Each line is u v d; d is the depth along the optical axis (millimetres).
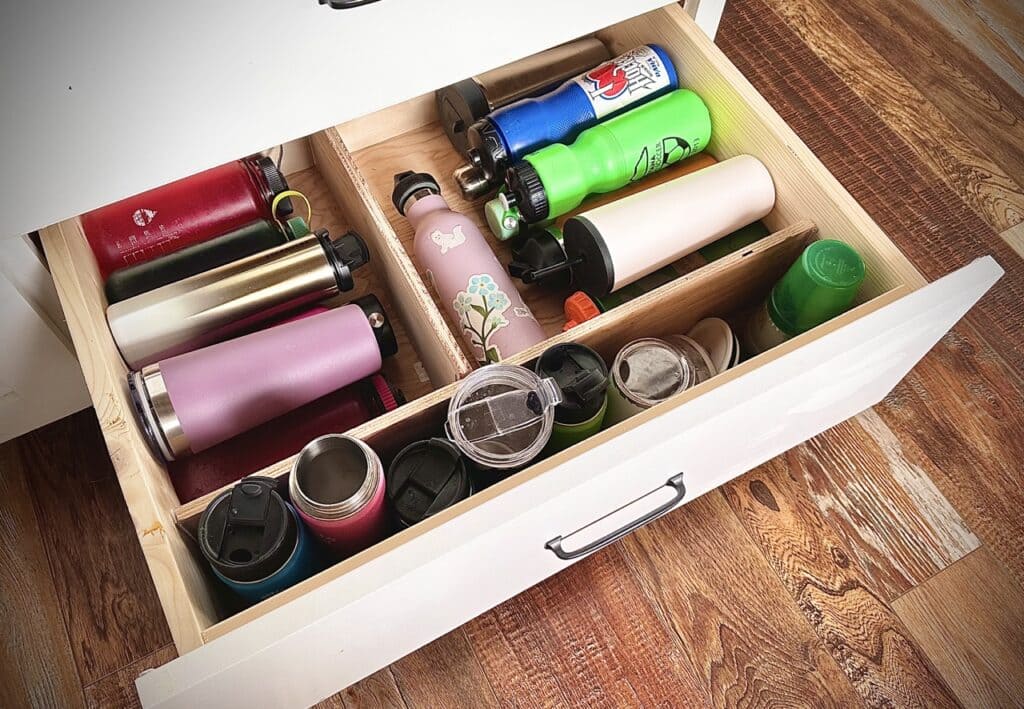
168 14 599
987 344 1100
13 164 639
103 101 631
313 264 852
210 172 903
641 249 864
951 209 1184
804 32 1314
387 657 836
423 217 923
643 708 909
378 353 833
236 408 779
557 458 655
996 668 928
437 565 613
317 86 718
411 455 732
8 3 540
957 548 989
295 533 686
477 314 875
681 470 772
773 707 908
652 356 813
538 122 944
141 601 952
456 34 748
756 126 906
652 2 854
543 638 939
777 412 767
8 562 966
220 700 607
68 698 908
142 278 848
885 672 924
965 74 1291
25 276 759
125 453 671
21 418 942
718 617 950
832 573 973
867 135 1237
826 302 810
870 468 1030
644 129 934
